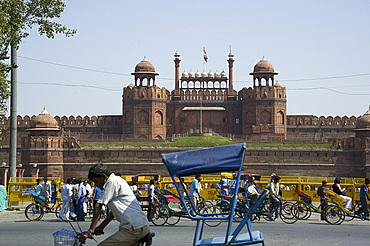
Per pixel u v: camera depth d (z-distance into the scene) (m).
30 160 61.62
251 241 9.37
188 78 79.69
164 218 18.05
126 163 63.03
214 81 79.62
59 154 62.31
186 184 30.67
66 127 77.69
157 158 63.62
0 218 21.03
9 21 23.31
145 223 8.30
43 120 62.28
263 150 63.41
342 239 14.01
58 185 27.89
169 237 14.59
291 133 77.00
